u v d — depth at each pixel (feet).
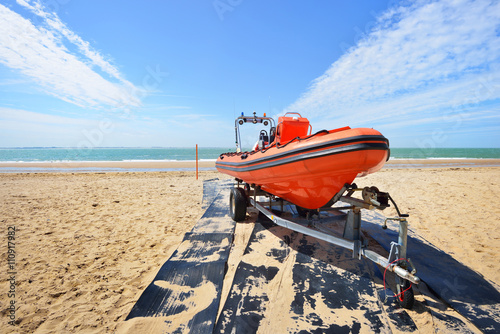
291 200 13.23
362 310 7.45
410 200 22.66
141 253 11.96
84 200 23.21
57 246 12.75
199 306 7.73
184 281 9.07
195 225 15.20
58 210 19.65
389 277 9.30
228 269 10.15
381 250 11.46
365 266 10.03
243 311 7.43
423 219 16.56
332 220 12.71
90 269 10.43
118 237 13.98
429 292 8.44
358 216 10.07
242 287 8.64
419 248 11.58
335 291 8.39
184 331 6.72
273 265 10.18
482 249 11.77
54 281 9.52
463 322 6.95
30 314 7.64
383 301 7.91
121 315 7.61
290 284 8.82
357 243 9.10
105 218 17.57
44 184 32.73
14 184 32.53
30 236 14.10
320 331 6.60
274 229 14.43
